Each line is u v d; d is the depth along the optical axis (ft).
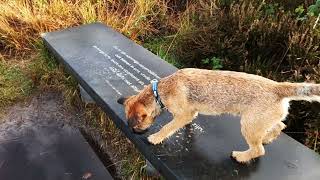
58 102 3.17
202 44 3.25
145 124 2.12
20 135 2.88
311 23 2.93
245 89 1.87
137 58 3.00
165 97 2.03
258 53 3.10
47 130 2.93
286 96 1.82
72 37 3.33
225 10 3.53
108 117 2.73
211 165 2.06
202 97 1.95
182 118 2.04
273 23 3.02
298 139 2.64
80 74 2.81
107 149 2.75
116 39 3.29
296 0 3.32
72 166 2.60
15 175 2.53
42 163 2.63
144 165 2.52
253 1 3.38
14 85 3.28
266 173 2.01
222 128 2.30
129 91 2.62
